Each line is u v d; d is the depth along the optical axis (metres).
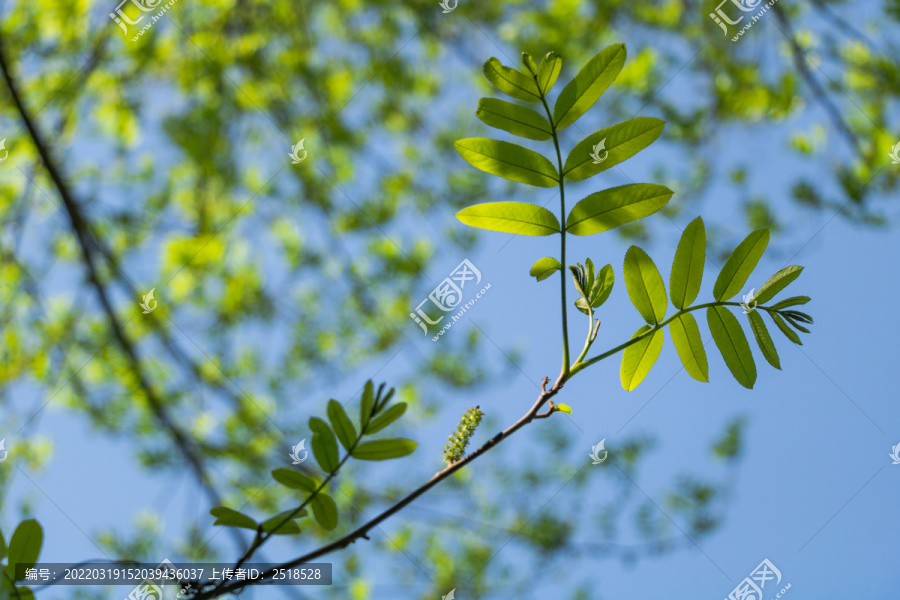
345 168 4.29
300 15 4.38
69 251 4.11
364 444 1.07
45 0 3.98
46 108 4.03
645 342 1.23
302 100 4.41
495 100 1.21
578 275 1.26
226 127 4.06
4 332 4.02
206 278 4.02
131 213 3.92
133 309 3.94
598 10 4.16
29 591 1.00
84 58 4.10
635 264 1.23
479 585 3.99
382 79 4.36
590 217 1.21
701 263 1.23
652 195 1.19
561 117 1.22
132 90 4.13
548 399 1.13
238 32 4.32
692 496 3.92
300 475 1.07
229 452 3.85
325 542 3.87
